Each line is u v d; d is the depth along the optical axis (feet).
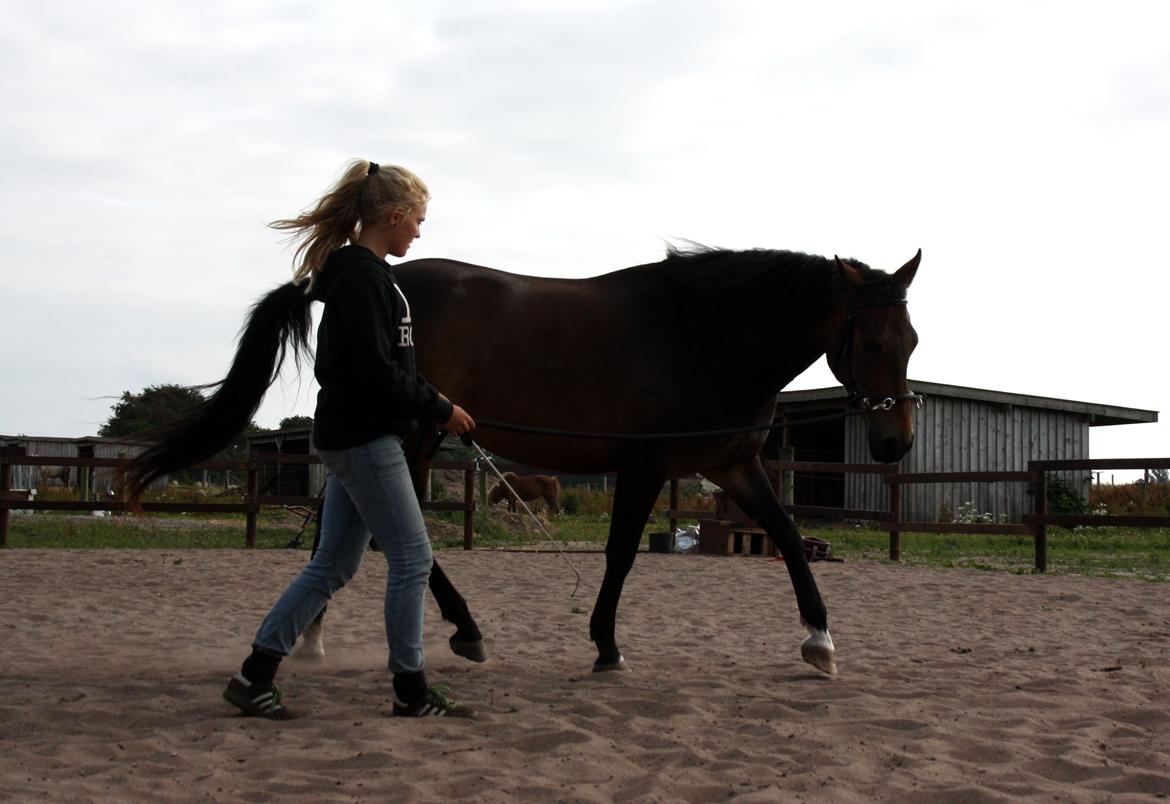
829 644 16.38
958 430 69.46
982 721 12.76
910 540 55.77
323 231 12.52
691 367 16.58
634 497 16.37
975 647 19.98
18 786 9.61
